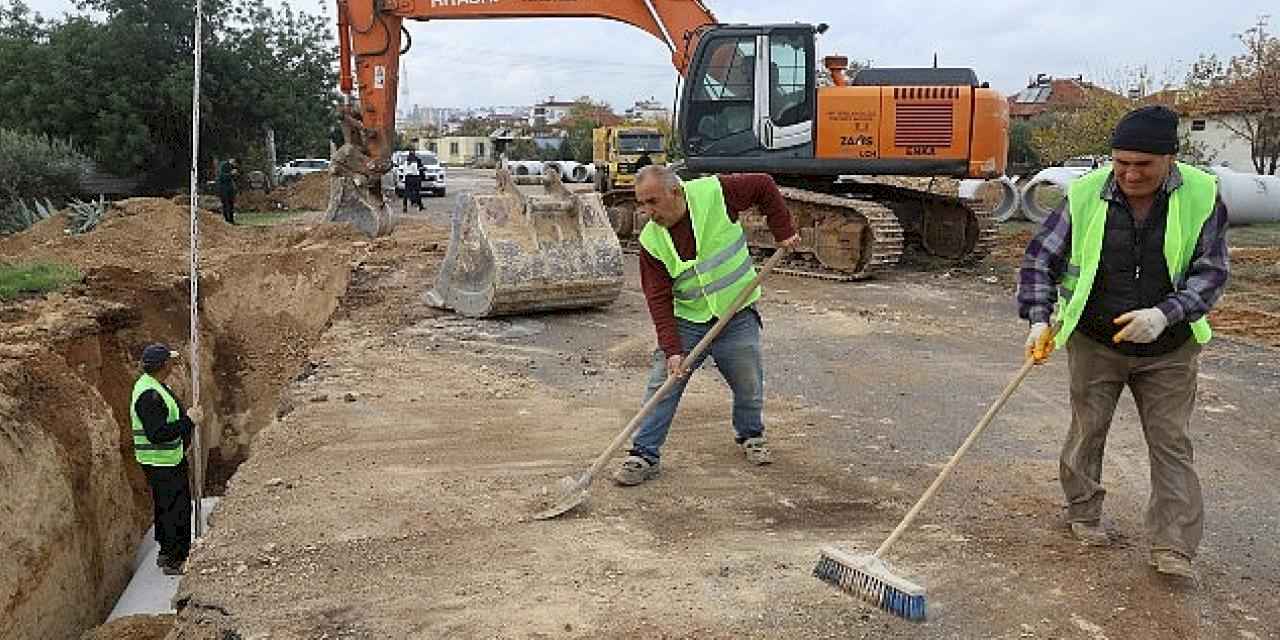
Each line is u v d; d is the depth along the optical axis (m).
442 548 4.88
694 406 7.29
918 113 13.75
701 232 5.44
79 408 8.18
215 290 13.31
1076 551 4.80
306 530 5.08
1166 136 3.98
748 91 14.23
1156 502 4.48
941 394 7.82
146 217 17.88
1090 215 4.28
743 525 5.16
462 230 10.70
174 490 7.65
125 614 7.12
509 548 4.88
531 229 10.44
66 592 7.00
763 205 5.57
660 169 5.32
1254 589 4.46
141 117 31.88
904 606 4.12
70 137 30.67
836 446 6.46
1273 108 28.14
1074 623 4.12
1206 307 4.09
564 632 4.07
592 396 7.64
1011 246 17.67
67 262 13.44
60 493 7.22
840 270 13.80
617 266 10.72
